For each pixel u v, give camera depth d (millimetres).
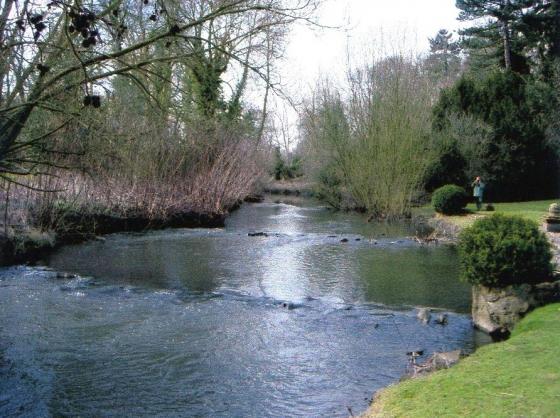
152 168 21328
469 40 37156
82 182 18078
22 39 5750
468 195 25812
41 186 16500
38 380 6910
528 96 28703
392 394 5270
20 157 6977
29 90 6492
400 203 25406
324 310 9977
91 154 9461
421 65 27641
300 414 5930
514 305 8375
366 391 6480
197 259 15141
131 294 11156
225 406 6191
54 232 16922
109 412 6078
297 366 7348
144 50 7902
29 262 14492
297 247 17328
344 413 5895
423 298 10867
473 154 26641
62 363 7469
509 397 4633
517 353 5934
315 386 6684
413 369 6836
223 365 7406
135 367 7336
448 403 4699
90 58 6184
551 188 28234
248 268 13930
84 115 7492
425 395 5031
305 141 36812
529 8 34938
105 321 9336
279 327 9047
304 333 8734
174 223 22547
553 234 14586
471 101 29469
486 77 31641
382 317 9539
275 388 6652
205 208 23297
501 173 26984
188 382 6859
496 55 37188
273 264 14469
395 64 26094
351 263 14609
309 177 37906
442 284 12078
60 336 8555
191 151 22859
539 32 34844
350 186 27953
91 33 3857
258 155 34750
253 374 7090
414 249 16922
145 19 7441
